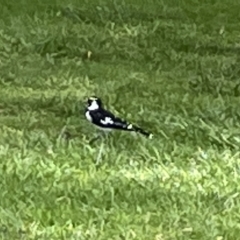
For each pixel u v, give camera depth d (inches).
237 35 567.2
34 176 354.6
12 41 519.5
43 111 428.1
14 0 573.9
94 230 322.3
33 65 491.8
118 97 450.6
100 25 557.0
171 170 372.8
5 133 397.1
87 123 409.7
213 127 420.8
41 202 337.7
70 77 475.8
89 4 580.1
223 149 399.5
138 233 323.6
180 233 326.6
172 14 588.4
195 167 376.5
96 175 361.4
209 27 575.2
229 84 488.7
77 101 443.5
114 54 517.7
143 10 586.2
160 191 353.7
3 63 491.2
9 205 333.7
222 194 356.2
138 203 343.9
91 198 343.6
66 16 563.2
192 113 438.3
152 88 470.9
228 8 616.1
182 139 404.2
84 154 378.0
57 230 320.8
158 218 334.6
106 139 392.5
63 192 345.4
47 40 521.0
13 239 316.2
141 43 537.6
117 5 583.8
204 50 537.6
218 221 337.1
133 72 492.4
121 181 358.3
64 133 400.2
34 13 561.6
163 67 505.4
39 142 386.6
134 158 378.6
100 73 486.3
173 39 548.4
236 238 327.0
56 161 369.4
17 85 459.8
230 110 448.1
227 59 526.6
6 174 355.6
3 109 428.5
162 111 437.1
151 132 407.5
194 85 482.9
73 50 515.2
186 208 343.3
